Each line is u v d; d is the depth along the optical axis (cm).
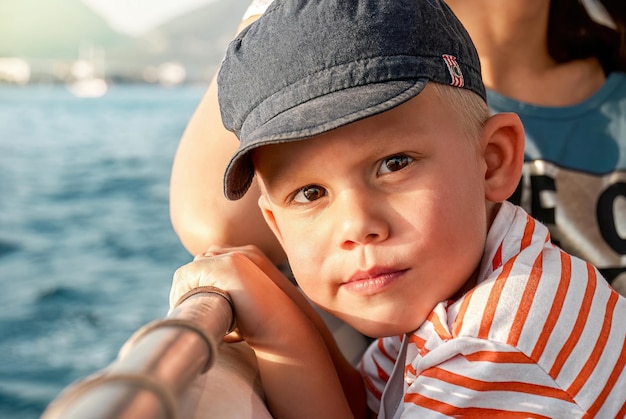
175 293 101
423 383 94
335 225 94
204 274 99
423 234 93
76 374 724
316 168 94
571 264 98
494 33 156
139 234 1228
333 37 90
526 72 159
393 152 92
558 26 158
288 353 97
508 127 105
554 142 154
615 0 156
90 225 1280
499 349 89
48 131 2409
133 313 898
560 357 90
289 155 95
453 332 92
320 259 96
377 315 95
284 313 98
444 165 95
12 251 1134
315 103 89
